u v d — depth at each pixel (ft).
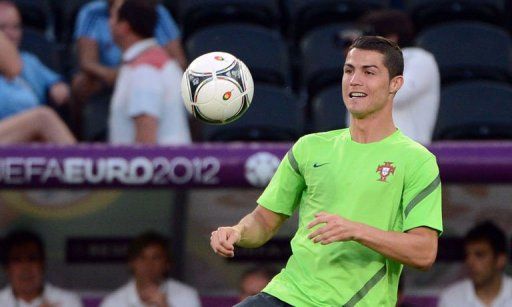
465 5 119.03
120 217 102.12
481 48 111.24
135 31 89.35
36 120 89.40
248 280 91.45
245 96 63.41
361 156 57.57
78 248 101.86
